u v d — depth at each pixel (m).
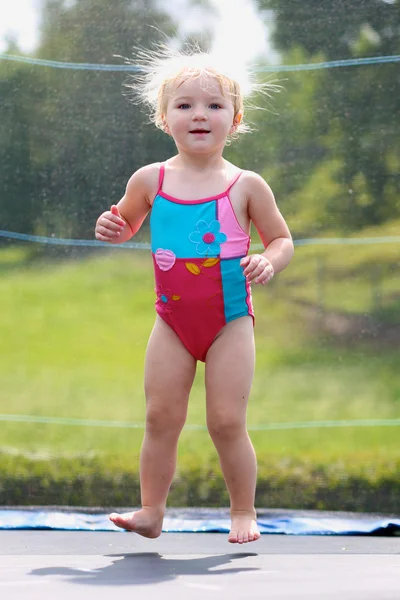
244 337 2.63
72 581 2.19
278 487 3.81
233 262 2.64
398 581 2.20
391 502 3.79
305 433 4.54
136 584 2.15
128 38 4.38
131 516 2.59
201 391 4.70
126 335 4.73
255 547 2.83
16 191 4.36
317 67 4.43
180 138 2.70
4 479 3.84
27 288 4.56
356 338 4.63
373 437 4.51
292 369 4.69
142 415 4.75
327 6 4.43
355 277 4.60
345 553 2.70
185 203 2.66
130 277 4.62
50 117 4.34
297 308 4.70
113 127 4.34
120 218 2.70
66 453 4.10
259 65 4.45
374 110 4.43
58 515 3.36
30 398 4.71
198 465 3.99
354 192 4.48
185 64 2.74
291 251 2.74
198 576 2.27
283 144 4.48
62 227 4.43
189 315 2.63
